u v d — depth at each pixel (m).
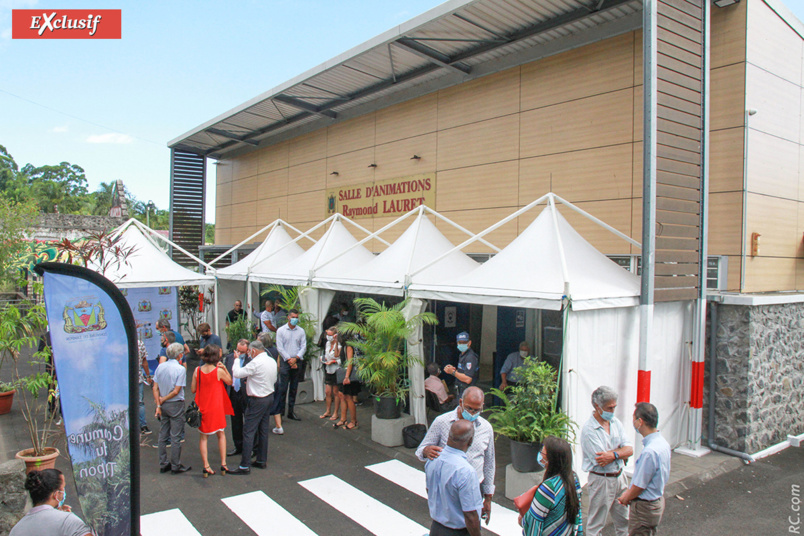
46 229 23.14
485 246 10.71
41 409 9.74
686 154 7.23
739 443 7.49
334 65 11.22
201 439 6.66
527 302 6.36
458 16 8.97
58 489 3.68
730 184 7.98
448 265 9.39
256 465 7.02
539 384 5.94
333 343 9.04
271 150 17.00
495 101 10.69
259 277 12.09
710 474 6.87
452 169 11.47
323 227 14.87
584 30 9.22
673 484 6.48
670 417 7.50
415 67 11.33
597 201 9.10
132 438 3.69
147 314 13.74
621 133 8.79
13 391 9.48
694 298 7.39
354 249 11.79
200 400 6.65
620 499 4.33
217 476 6.70
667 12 7.01
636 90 8.60
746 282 7.92
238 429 7.48
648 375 6.63
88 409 3.74
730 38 8.04
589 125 9.22
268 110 14.38
